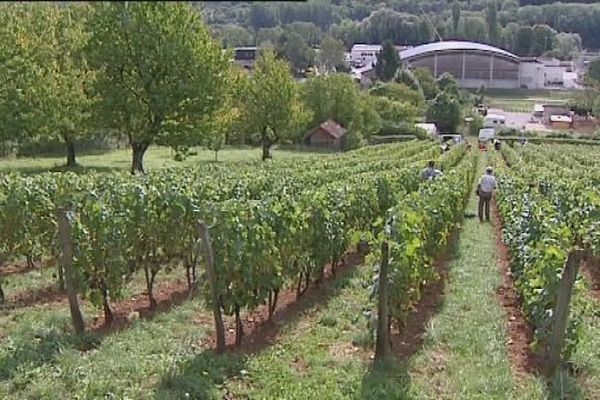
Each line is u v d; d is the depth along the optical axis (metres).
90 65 25.66
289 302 10.72
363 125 72.19
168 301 10.62
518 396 6.96
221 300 8.26
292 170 24.58
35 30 31.06
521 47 153.50
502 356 8.18
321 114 67.56
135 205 10.12
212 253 8.16
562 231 9.82
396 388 7.00
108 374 7.16
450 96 97.94
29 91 30.03
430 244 11.27
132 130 28.25
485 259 14.71
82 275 8.98
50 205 11.44
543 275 8.10
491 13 150.88
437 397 6.96
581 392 7.08
